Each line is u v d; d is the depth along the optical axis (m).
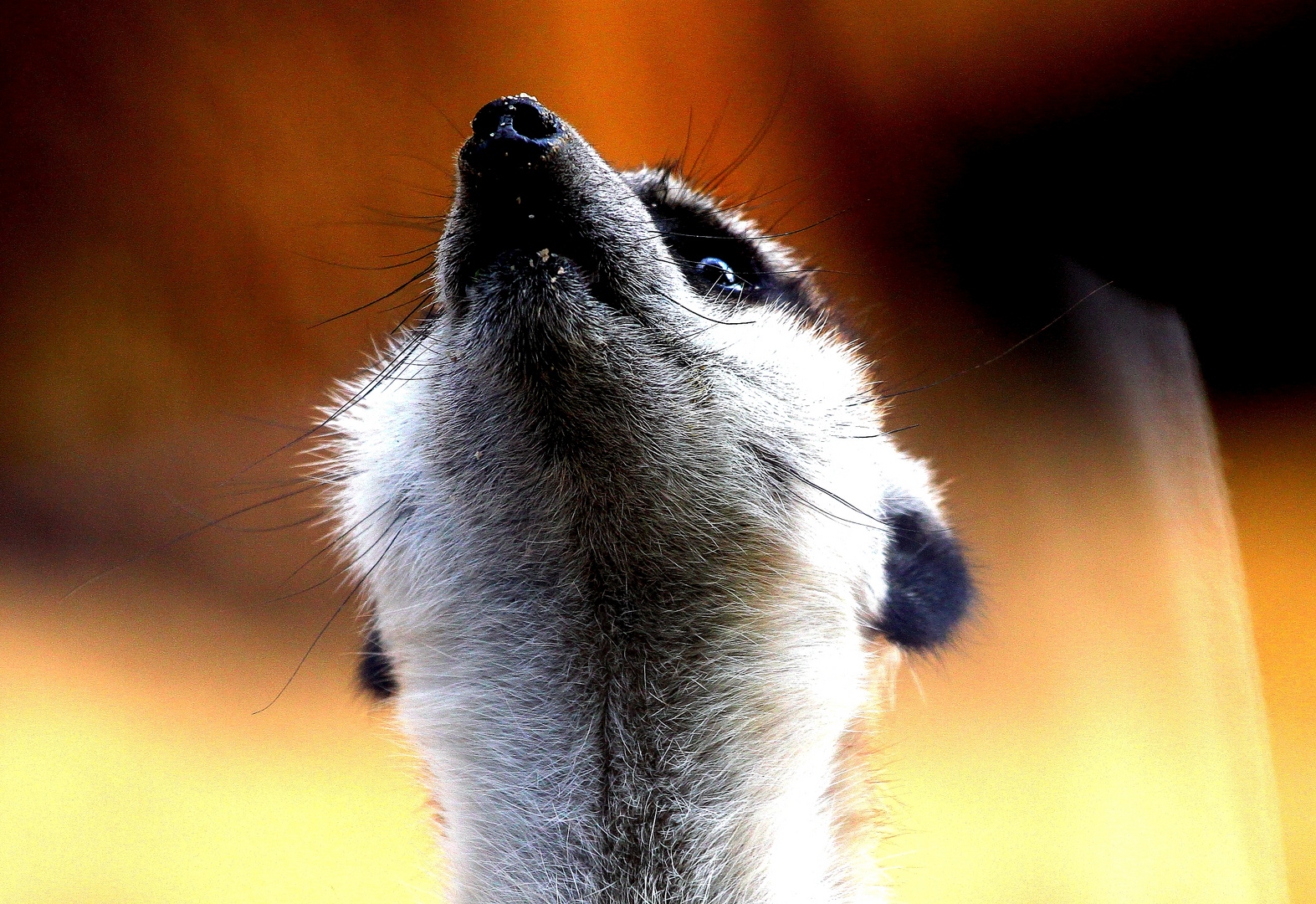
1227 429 1.76
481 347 1.09
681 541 1.09
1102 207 1.80
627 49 2.01
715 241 1.13
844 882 1.11
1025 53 1.70
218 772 1.66
